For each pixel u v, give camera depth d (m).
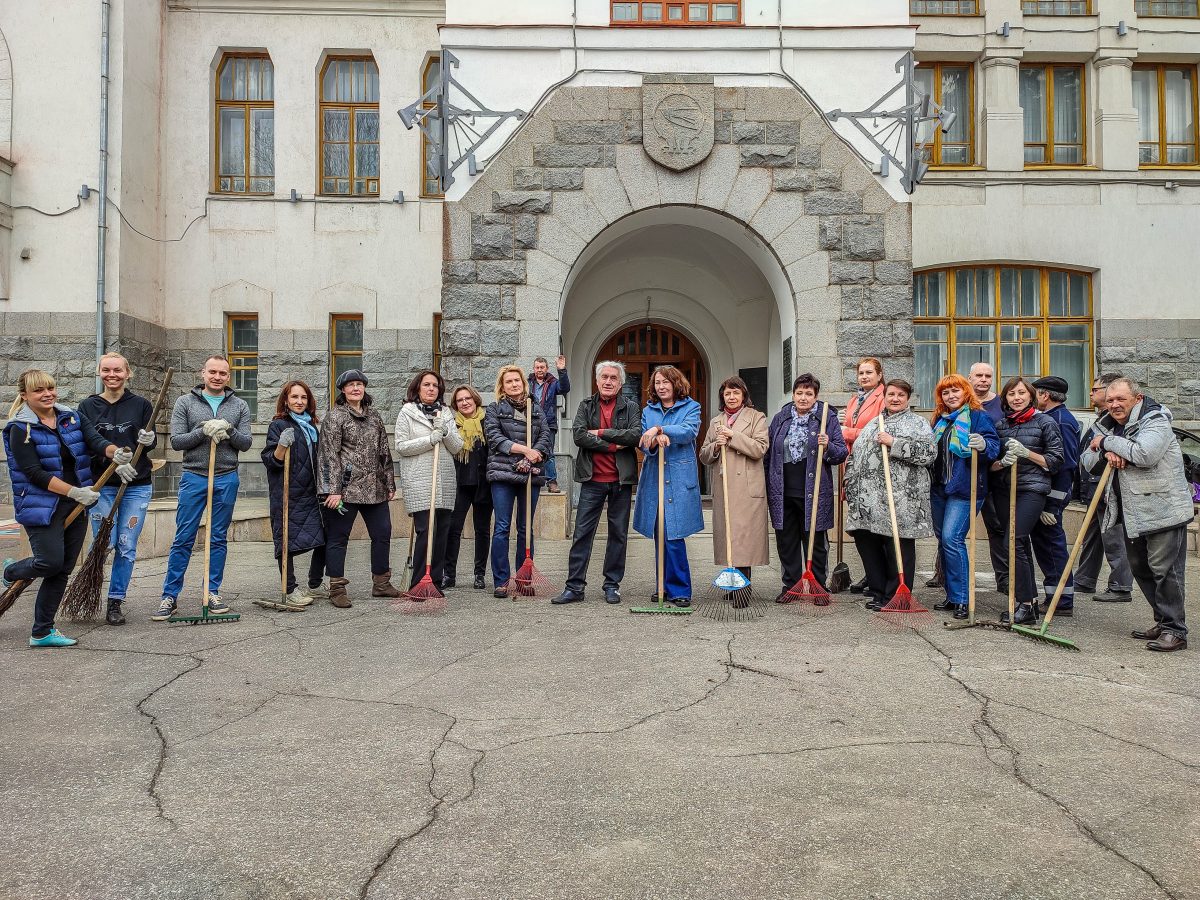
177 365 13.65
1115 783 3.28
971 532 5.97
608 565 6.94
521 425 7.30
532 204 10.34
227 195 13.71
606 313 14.75
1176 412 13.46
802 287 10.38
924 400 13.55
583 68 10.33
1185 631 5.35
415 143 13.90
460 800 3.16
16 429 5.36
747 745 3.70
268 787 3.29
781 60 10.39
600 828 2.94
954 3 13.70
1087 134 13.82
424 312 13.83
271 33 13.76
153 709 4.23
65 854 2.77
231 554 10.22
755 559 6.67
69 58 12.42
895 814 3.02
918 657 5.12
